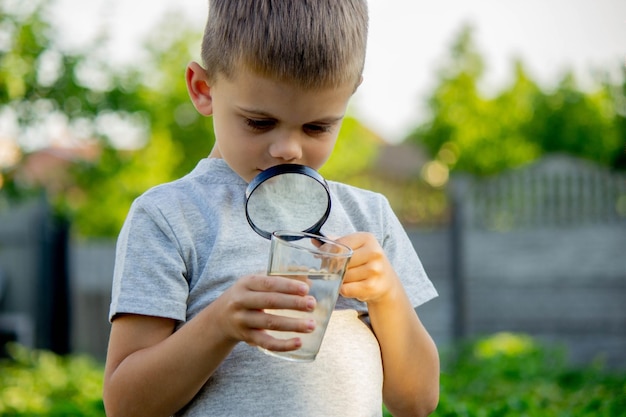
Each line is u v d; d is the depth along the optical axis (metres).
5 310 11.91
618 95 15.59
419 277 2.50
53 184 10.05
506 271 10.78
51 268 12.02
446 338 10.98
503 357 8.55
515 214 10.80
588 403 5.42
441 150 22.66
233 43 2.08
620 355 10.55
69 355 12.05
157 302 2.10
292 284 1.84
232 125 2.13
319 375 2.14
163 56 13.87
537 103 20.23
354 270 2.11
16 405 7.46
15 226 11.90
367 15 2.23
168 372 2.00
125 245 2.17
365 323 2.31
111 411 2.09
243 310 1.88
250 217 2.14
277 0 2.07
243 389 2.10
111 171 9.75
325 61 2.03
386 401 2.41
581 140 19.52
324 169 15.91
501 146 20.98
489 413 4.62
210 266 2.16
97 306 12.67
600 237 10.60
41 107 8.64
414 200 19.00
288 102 2.04
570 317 10.66
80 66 8.58
